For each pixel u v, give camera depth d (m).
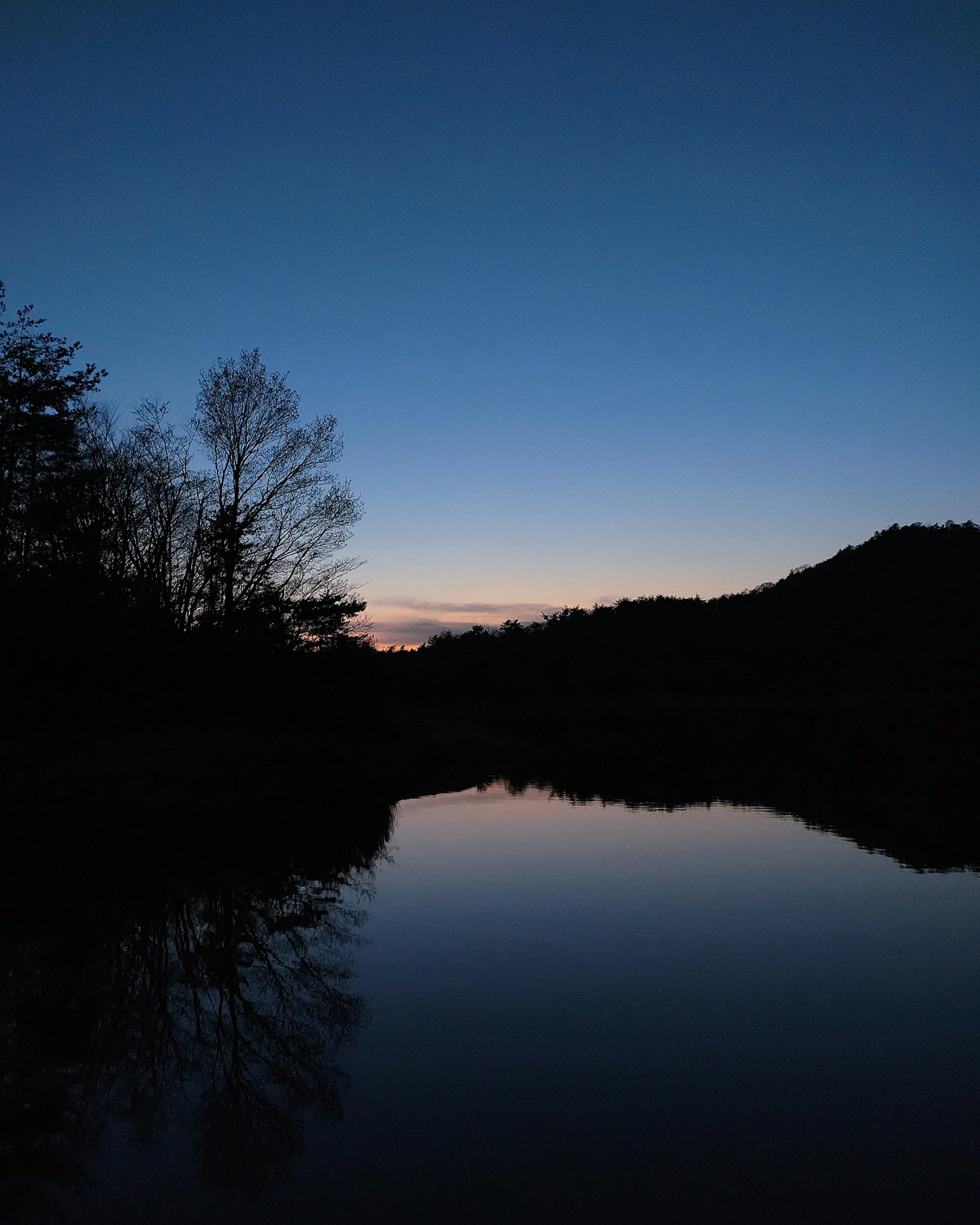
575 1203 4.46
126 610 26.19
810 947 9.10
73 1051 6.70
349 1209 4.45
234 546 30.38
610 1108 5.54
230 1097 5.85
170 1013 7.46
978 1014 7.15
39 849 14.94
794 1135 5.17
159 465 31.31
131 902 11.41
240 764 23.69
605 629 155.62
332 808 20.42
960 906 10.76
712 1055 6.38
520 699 120.25
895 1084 5.85
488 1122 5.38
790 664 135.00
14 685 22.48
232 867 13.66
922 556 165.00
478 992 7.83
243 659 28.48
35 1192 4.68
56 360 27.97
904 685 117.19
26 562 26.28
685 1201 4.47
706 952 8.95
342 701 31.02
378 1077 6.09
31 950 9.32
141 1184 4.76
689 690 126.12
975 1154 4.93
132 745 22.69
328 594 32.22
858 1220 4.29
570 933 9.73
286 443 31.80
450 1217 4.35
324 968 8.61
